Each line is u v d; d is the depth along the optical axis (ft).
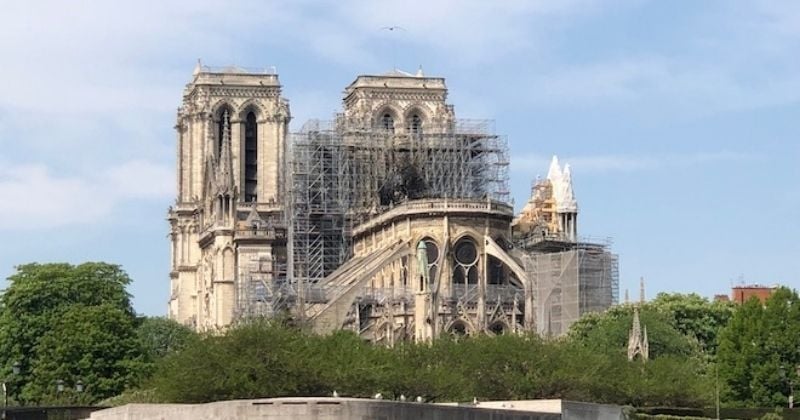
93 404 646.33
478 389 607.78
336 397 480.23
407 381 565.53
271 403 442.09
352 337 645.10
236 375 539.70
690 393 645.92
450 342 644.69
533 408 526.57
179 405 469.57
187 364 550.77
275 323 604.08
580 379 611.47
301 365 545.85
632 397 630.74
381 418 443.32
